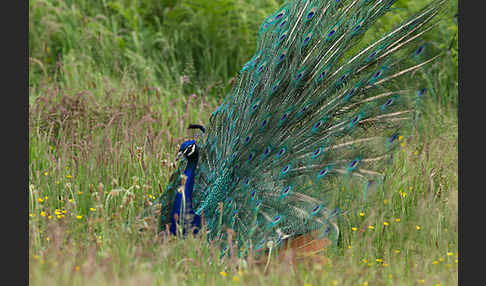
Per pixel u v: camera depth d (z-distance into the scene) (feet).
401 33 85.10
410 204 95.50
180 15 154.40
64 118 105.91
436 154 106.73
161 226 83.10
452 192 94.63
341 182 80.48
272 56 89.10
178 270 74.38
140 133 107.86
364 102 83.51
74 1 157.58
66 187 92.43
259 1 156.87
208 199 83.97
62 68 132.46
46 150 100.68
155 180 97.19
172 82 138.82
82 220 86.58
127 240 77.61
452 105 132.36
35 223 79.61
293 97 85.81
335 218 78.54
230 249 75.25
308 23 88.22
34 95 123.85
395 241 87.45
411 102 81.71
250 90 89.61
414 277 75.46
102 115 110.01
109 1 159.94
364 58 85.51
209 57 147.13
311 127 84.07
